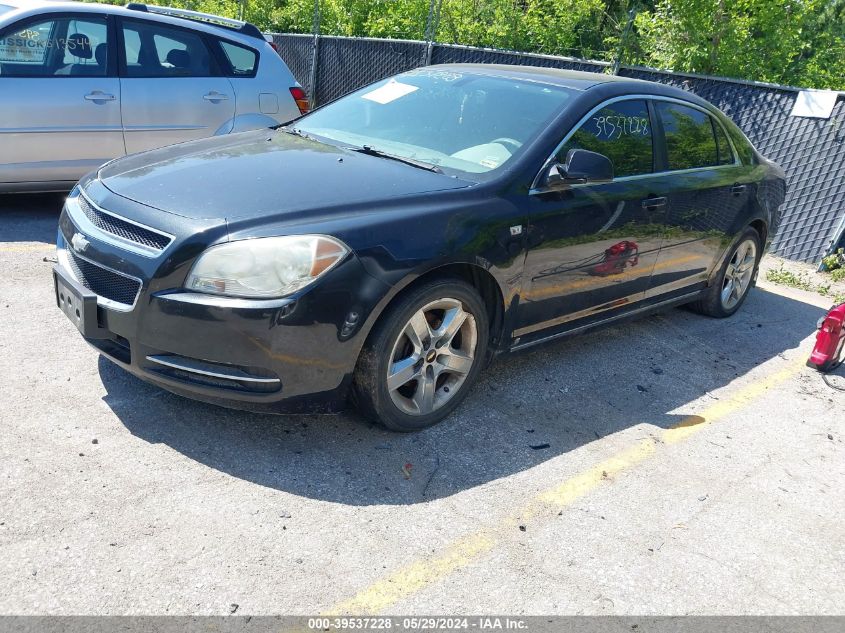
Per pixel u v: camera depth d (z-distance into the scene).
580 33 11.52
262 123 7.00
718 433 4.12
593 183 4.09
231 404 3.23
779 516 3.42
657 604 2.78
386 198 3.46
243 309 3.03
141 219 3.26
